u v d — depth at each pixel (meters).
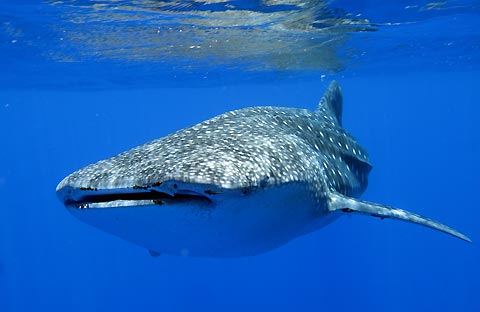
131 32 13.41
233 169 3.54
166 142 4.44
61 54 16.64
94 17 11.77
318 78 27.56
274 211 4.00
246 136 4.61
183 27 12.90
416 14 12.20
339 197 5.26
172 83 27.50
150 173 3.37
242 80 26.91
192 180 3.20
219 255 4.47
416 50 18.14
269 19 12.19
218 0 10.51
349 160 7.35
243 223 3.72
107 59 17.70
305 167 4.54
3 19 11.90
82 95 37.00
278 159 4.19
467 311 32.09
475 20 13.14
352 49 16.94
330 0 10.62
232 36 14.17
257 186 3.57
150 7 10.96
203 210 3.42
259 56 17.83
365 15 12.10
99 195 3.59
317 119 7.32
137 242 4.04
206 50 16.31
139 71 21.30
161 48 15.80
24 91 31.50
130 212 3.34
